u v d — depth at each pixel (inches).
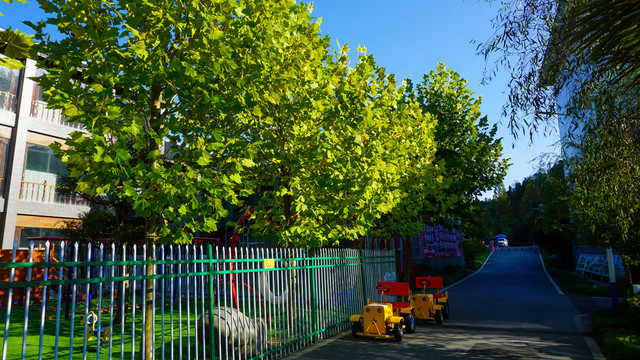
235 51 259.8
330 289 417.7
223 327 295.9
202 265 252.4
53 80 213.3
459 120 743.7
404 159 540.1
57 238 657.6
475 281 1139.9
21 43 127.7
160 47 224.8
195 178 230.7
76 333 391.9
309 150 366.3
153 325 214.7
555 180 418.3
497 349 353.4
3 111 828.6
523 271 1512.1
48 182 902.4
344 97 373.1
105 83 210.8
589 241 460.4
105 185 238.4
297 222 401.7
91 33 209.3
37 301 597.0
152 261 213.5
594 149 285.9
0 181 817.5
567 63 265.3
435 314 482.0
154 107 263.9
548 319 517.0
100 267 186.9
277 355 321.4
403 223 617.9
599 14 175.0
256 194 595.2
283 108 351.9
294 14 360.8
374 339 390.0
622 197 291.9
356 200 404.5
